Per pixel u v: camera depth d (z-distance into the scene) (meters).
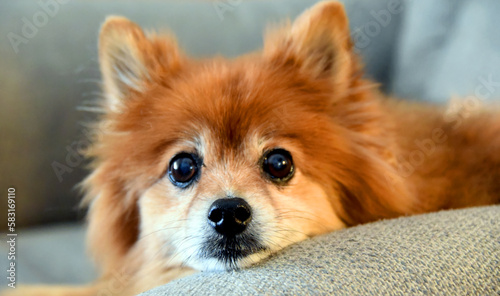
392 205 0.37
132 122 0.37
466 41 0.47
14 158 0.48
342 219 0.37
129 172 0.36
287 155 0.35
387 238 0.30
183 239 0.34
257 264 0.32
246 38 0.53
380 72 0.52
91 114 0.47
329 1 0.37
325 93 0.37
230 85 0.35
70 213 0.50
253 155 0.35
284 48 0.38
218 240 0.33
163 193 0.35
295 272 0.29
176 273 0.35
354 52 0.37
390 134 0.39
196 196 0.34
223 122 0.34
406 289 0.28
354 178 0.36
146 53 0.37
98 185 0.38
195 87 0.36
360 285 0.28
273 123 0.35
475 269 0.29
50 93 0.48
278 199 0.34
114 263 0.39
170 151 0.35
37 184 0.49
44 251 0.47
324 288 0.28
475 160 0.40
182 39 0.52
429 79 0.50
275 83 0.36
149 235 0.36
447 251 0.29
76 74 0.48
